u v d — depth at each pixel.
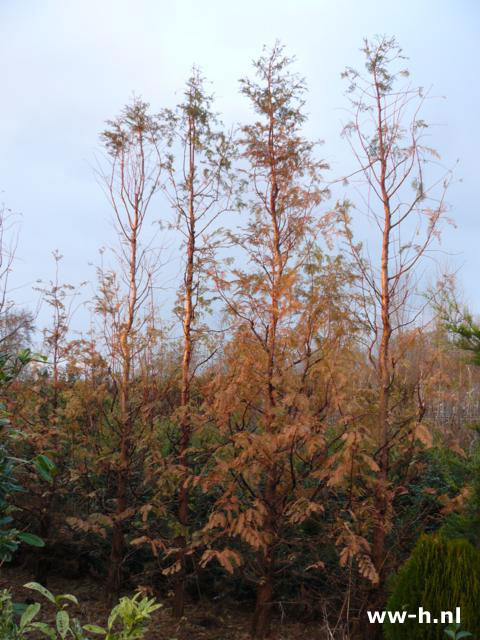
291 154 5.66
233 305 5.57
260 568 5.53
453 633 3.60
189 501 6.54
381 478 5.24
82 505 6.87
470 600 3.91
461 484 5.81
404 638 4.07
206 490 5.25
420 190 5.37
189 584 6.41
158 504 5.93
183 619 5.80
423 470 5.64
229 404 5.29
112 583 6.07
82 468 6.43
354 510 5.26
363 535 5.16
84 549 6.89
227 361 5.70
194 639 5.38
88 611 5.88
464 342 5.88
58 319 7.07
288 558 5.43
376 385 5.96
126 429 6.20
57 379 7.02
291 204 5.61
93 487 6.79
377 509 5.13
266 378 5.31
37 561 6.55
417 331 5.43
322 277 5.52
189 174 6.12
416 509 5.77
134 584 6.51
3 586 6.49
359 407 5.03
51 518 6.70
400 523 5.78
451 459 5.88
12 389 6.84
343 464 4.85
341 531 5.16
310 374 5.38
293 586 5.97
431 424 5.81
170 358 6.84
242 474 5.22
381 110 5.52
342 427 5.50
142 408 6.25
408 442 5.46
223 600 6.27
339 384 5.14
